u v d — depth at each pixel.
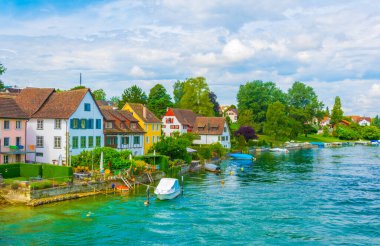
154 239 35.62
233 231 38.06
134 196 51.81
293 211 45.59
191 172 78.31
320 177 71.75
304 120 189.00
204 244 34.50
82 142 67.06
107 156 59.22
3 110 59.06
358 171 80.88
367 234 37.41
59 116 64.31
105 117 73.00
